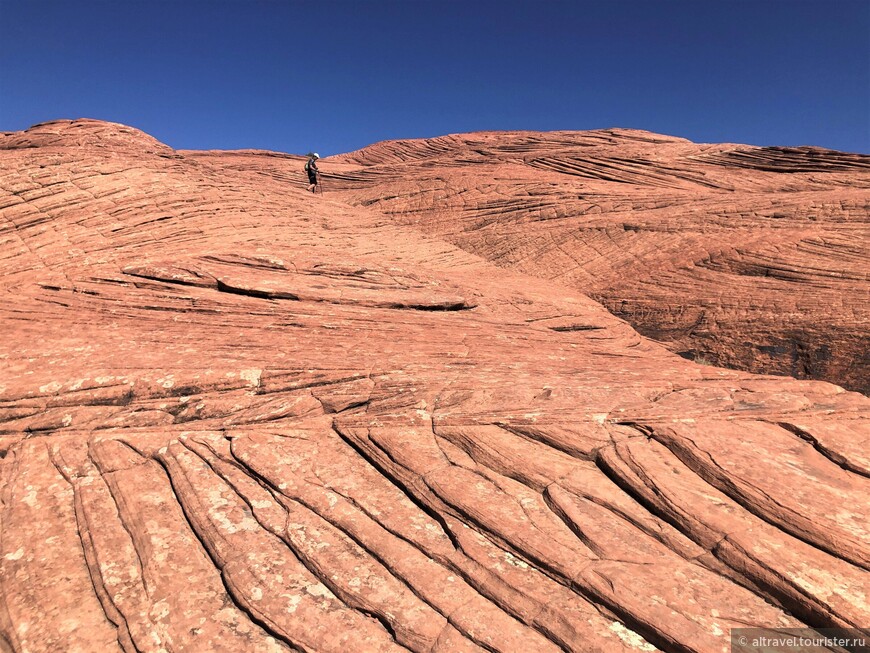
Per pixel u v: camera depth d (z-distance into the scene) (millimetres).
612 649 5531
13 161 17594
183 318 13656
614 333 20406
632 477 7480
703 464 7488
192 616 6371
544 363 12523
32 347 11844
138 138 37688
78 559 7324
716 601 5867
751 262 23344
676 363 13531
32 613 6508
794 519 6461
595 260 27984
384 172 52562
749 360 19891
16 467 9000
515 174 42125
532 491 7711
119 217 17484
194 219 18906
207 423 9859
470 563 6684
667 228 28500
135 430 9719
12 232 15438
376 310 15602
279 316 14156
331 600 6473
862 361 18109
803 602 5652
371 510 7715
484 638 5793
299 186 51781
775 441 7949
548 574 6422
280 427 9680
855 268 21078
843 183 36375
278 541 7344
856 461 7375
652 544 6645
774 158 43906
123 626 6316
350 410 10078
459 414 9281
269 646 6027
